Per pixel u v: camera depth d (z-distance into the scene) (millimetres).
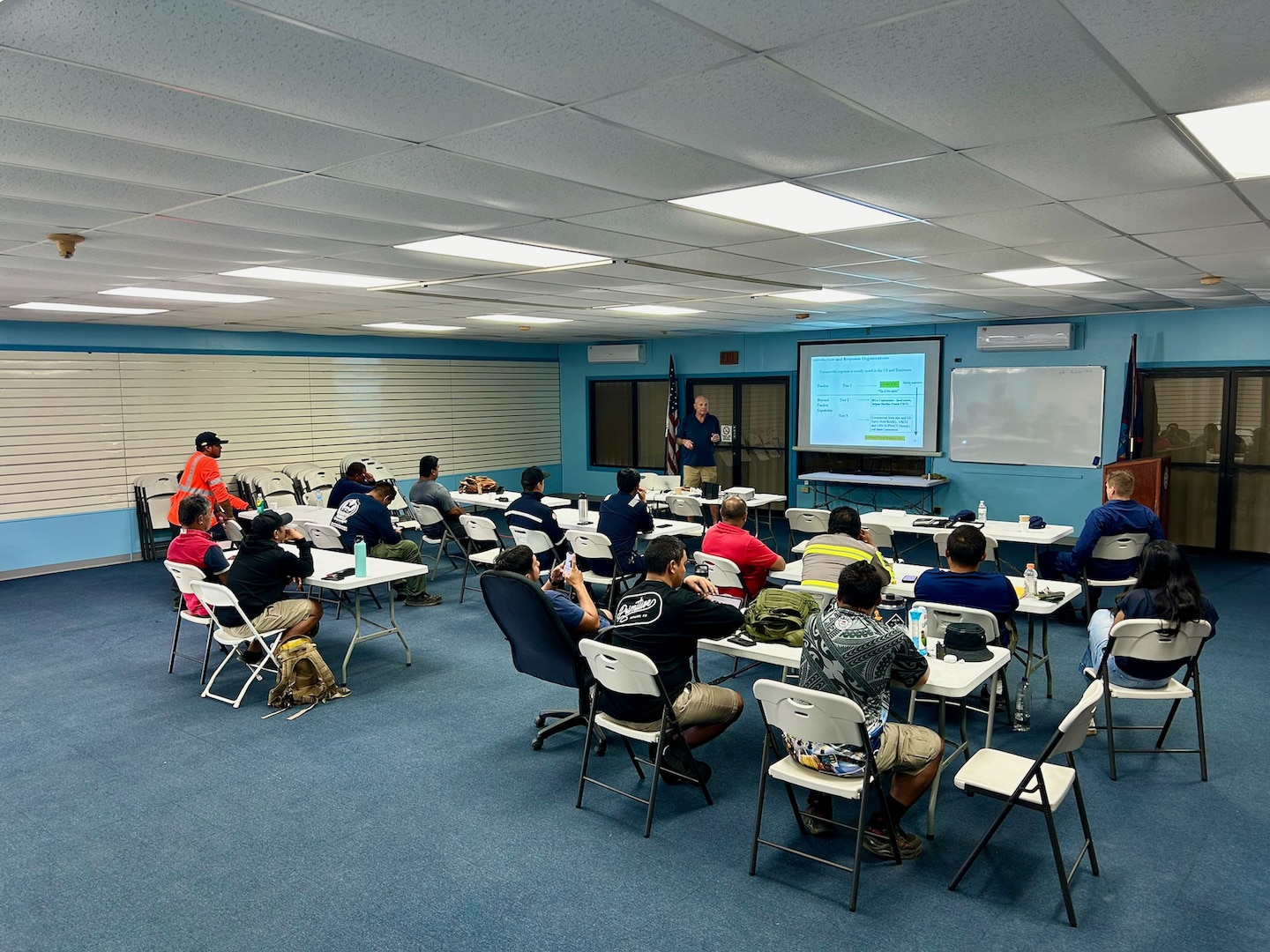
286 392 10375
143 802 3613
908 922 2746
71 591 7637
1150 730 4262
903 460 10664
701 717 3553
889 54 1882
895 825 3166
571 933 2703
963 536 3977
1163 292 6879
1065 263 5211
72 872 3084
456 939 2676
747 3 1604
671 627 3416
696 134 2480
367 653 5715
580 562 6270
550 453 13969
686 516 8250
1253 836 3273
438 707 4715
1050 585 4652
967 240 4391
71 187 2996
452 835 3326
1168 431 8883
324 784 3775
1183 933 2686
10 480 8188
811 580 4570
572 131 2439
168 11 1588
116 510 8922
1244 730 4285
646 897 2895
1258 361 8219
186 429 9445
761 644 3592
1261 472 8391
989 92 2141
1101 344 9031
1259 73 2014
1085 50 1867
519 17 1646
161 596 7449
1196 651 3738
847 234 4211
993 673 3414
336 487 7793
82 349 8609
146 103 2125
